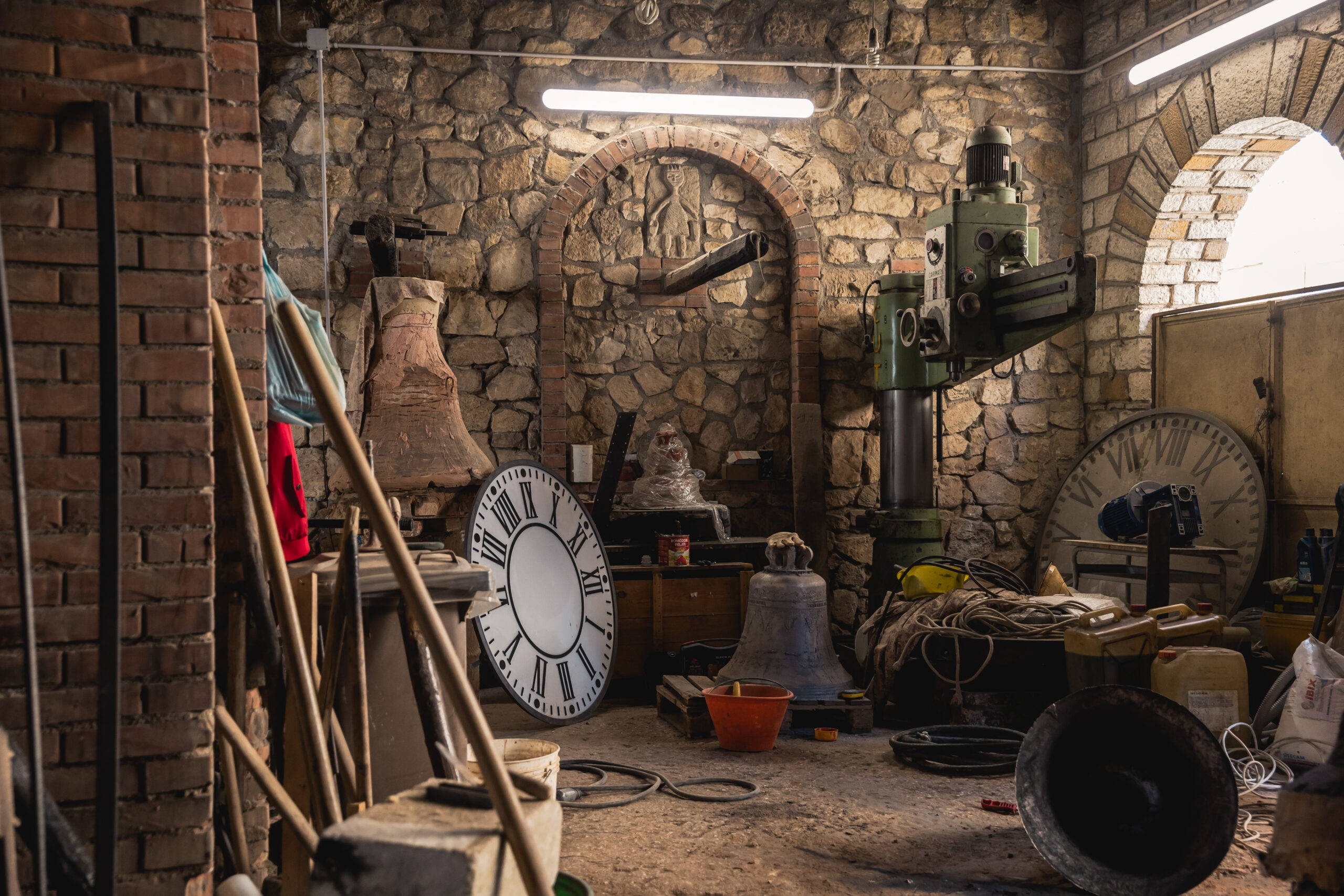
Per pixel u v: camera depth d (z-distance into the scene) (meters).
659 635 4.76
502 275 5.32
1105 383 5.69
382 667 2.27
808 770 3.40
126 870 1.82
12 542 1.74
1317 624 3.54
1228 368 4.94
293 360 2.42
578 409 5.45
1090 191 5.80
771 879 2.43
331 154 5.16
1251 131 4.83
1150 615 3.78
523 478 3.99
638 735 3.94
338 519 3.20
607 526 4.91
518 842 1.34
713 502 5.37
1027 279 4.14
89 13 1.78
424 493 4.39
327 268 5.10
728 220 5.64
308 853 1.81
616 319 5.51
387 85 5.22
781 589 4.12
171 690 1.83
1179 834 2.33
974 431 5.78
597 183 5.47
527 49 5.37
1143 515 4.44
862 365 5.66
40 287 1.75
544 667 3.85
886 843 2.68
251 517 2.14
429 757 2.15
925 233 5.57
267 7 5.05
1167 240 5.35
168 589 1.83
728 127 5.56
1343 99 4.23
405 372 4.37
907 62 5.72
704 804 3.01
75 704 1.76
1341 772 1.61
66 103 1.76
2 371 1.53
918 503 5.18
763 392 5.67
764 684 3.82
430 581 2.32
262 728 2.33
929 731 3.64
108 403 1.57
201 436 1.85
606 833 2.75
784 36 5.61
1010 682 4.00
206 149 1.87
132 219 1.81
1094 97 5.77
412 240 5.21
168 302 1.83
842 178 5.66
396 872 1.29
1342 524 3.55
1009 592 4.28
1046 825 2.41
